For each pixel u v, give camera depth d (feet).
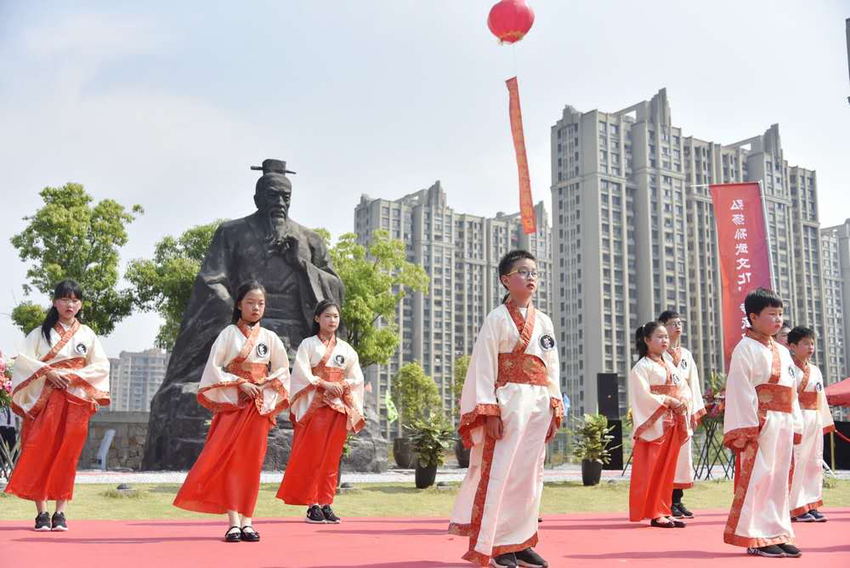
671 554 16.21
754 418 16.87
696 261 272.72
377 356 88.28
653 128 274.57
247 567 13.56
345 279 88.12
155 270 81.46
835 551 16.96
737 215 45.29
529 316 14.84
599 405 49.65
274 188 52.60
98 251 79.20
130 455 67.26
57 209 77.36
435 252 325.21
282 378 19.67
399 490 33.58
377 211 321.52
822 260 292.40
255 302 19.76
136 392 321.93
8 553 14.84
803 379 24.68
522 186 27.99
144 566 13.43
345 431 23.72
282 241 51.88
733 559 15.56
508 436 14.05
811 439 24.53
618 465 48.73
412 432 35.47
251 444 18.56
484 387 14.25
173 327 86.33
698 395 26.55
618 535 19.99
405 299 320.09
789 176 291.17
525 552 14.06
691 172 279.08
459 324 327.47
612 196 265.34
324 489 23.06
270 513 26.25
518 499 13.97
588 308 259.39
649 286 262.67
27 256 77.56
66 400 19.39
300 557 14.99
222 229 52.54
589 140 266.98
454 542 18.07
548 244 362.33
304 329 51.60
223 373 18.78
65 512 24.17
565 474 46.01
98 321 78.64
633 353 256.11
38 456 18.89
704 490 36.55
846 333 307.78
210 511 18.07
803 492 24.17
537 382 14.55
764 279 44.39
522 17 25.31
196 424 46.06
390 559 14.90
